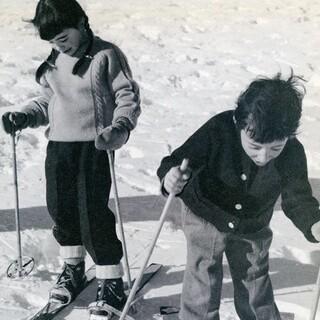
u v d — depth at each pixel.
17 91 7.19
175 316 3.43
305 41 10.30
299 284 3.73
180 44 9.85
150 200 4.78
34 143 5.80
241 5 13.31
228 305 3.52
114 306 3.41
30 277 3.76
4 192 4.80
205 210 2.90
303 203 2.86
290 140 2.84
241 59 9.07
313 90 7.65
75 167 3.36
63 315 3.44
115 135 3.17
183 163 2.67
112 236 3.42
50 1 3.15
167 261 3.97
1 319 3.37
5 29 10.45
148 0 13.73
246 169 2.80
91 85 3.29
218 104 7.11
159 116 6.63
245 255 2.96
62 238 3.55
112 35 10.28
